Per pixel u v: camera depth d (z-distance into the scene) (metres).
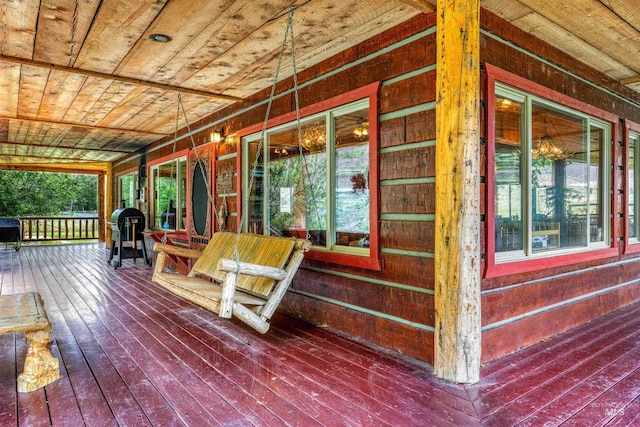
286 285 3.06
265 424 1.99
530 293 3.19
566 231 3.78
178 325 3.76
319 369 2.70
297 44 3.32
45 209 21.81
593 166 4.16
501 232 3.06
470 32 2.44
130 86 4.33
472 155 2.45
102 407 2.17
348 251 3.53
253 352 3.03
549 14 2.86
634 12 2.82
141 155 8.88
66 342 3.26
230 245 3.90
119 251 7.55
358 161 3.45
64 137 7.49
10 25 2.86
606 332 3.51
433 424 1.99
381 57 3.14
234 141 5.22
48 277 6.51
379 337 3.17
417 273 2.87
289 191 4.33
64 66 3.73
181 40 3.17
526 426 1.97
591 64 3.88
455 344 2.47
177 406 2.18
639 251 4.80
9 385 2.45
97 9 2.63
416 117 2.87
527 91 3.17
